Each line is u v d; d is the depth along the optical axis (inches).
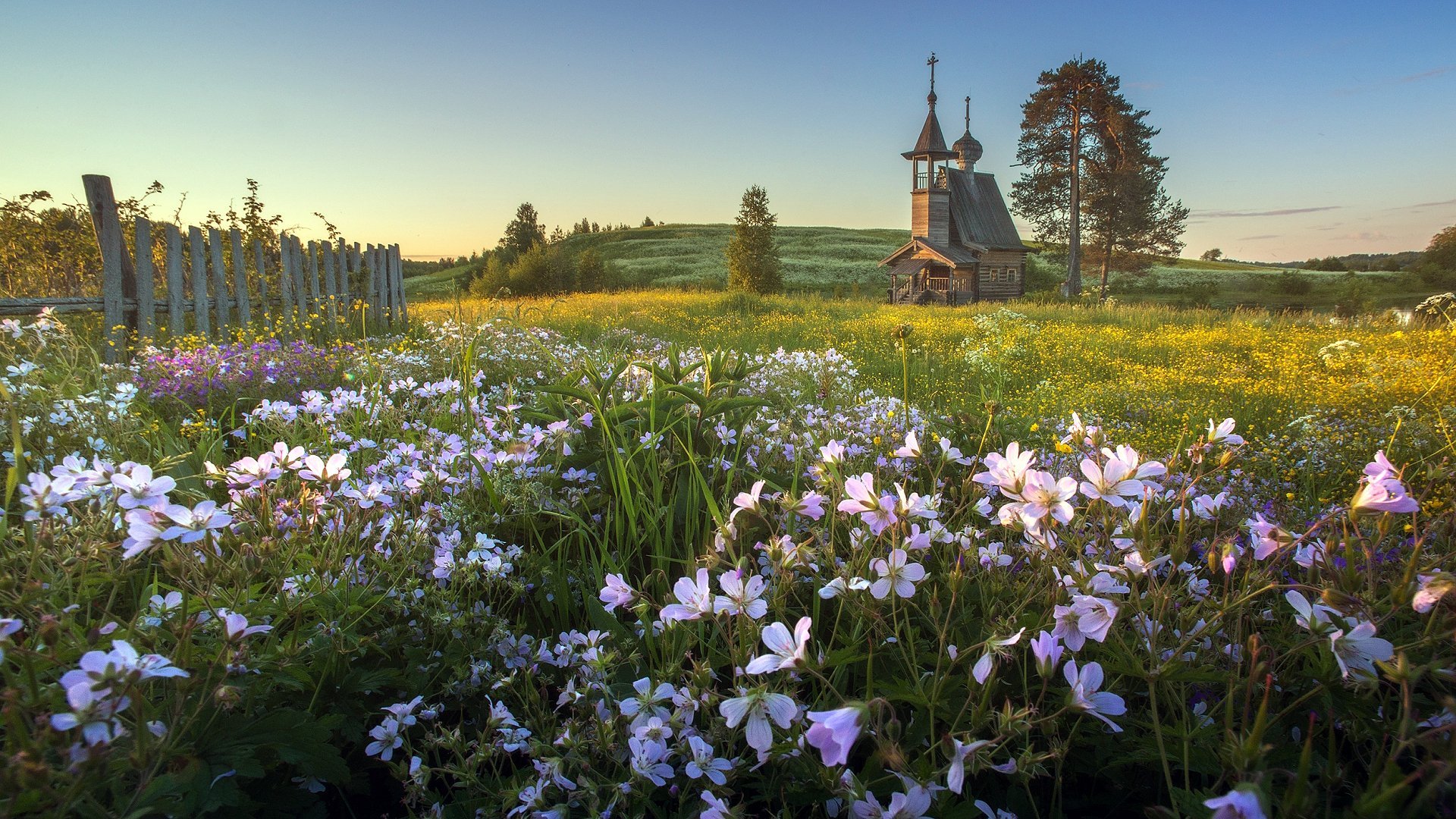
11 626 40.1
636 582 85.4
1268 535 53.3
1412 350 381.1
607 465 100.0
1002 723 43.6
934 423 137.6
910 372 366.0
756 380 178.2
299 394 177.6
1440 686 50.4
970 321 671.8
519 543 94.4
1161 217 1847.9
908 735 53.3
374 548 72.6
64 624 46.5
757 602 52.4
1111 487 53.7
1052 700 57.9
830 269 2667.3
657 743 50.6
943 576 58.7
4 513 54.4
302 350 233.0
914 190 1562.5
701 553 85.1
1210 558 51.8
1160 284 2559.1
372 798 63.7
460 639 66.5
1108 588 50.5
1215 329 607.8
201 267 297.3
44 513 51.5
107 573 57.0
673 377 120.4
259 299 346.9
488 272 1633.9
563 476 100.4
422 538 73.5
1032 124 1847.9
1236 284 2532.0
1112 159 1847.9
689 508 89.5
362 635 67.8
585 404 115.9
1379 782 40.0
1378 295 1989.4
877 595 54.1
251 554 55.7
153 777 42.7
